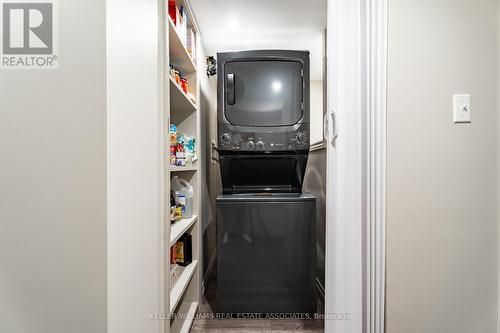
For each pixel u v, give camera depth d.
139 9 1.05
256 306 2.00
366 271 1.32
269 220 2.01
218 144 2.15
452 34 1.25
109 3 0.86
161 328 1.25
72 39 0.84
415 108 1.25
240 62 2.17
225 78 2.16
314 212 2.02
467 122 1.26
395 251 1.27
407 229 1.27
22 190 0.83
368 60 1.30
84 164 0.85
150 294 1.15
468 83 1.25
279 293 2.00
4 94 0.81
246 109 2.17
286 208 2.01
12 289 0.84
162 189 1.27
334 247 1.39
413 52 1.25
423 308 1.27
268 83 2.17
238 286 2.00
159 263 1.24
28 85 0.82
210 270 3.04
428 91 1.25
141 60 1.07
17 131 0.82
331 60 1.41
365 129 1.33
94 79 0.85
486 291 1.27
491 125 1.26
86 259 0.85
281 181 2.45
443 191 1.26
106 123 0.86
